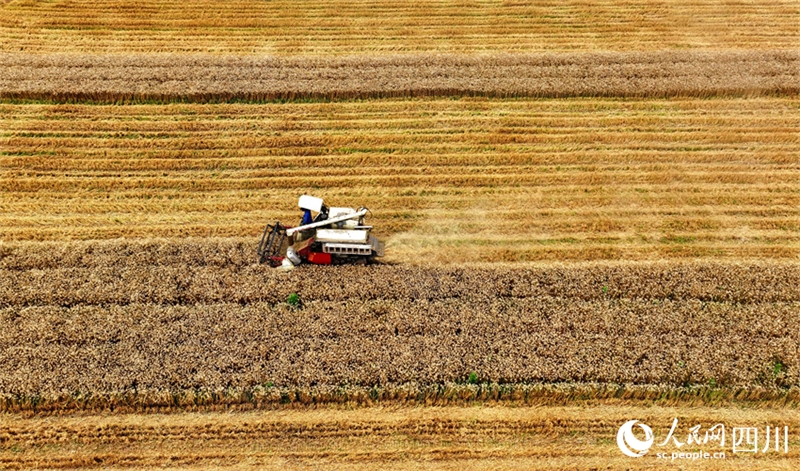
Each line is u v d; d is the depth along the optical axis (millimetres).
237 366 15234
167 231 19109
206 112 23906
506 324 16344
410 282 17469
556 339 15969
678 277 17703
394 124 23453
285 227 19016
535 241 19078
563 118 23844
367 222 19641
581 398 15031
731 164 21938
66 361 15195
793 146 22609
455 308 16812
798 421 14625
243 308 16734
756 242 19094
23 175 21016
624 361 15438
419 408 14828
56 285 17156
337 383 14977
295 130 23203
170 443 14062
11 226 19156
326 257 17562
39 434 14102
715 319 16578
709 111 24344
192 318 16375
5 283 17156
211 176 21219
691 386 15070
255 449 14023
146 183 20812
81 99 24328
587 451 14070
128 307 16656
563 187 21000
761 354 15648
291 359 15438
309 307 16797
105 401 14562
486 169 21688
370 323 16312
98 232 19000
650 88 24922
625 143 22859
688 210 20172
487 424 14500
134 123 23156
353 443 14164
